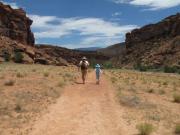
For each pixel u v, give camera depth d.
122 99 20.08
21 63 114.69
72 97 20.52
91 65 165.12
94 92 23.03
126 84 30.30
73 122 14.41
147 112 17.50
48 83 24.70
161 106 19.80
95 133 12.88
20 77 27.38
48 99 19.11
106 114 16.19
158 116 16.69
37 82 24.44
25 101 17.80
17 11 183.12
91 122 14.50
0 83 22.89
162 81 42.62
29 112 15.84
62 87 24.17
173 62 183.12
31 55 131.62
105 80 34.78
